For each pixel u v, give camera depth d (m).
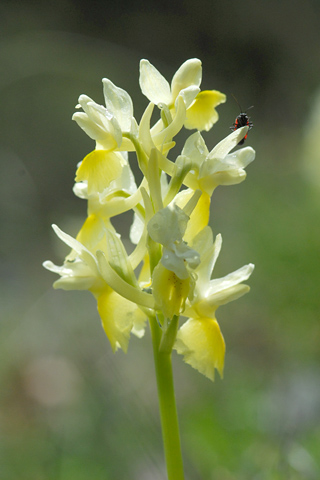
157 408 0.47
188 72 0.27
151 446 0.36
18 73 1.02
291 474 0.33
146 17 1.43
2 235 0.78
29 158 1.00
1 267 0.73
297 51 1.45
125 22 1.41
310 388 0.39
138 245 0.27
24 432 0.42
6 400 0.47
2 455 0.38
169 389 0.27
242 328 0.58
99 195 0.27
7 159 0.89
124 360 0.53
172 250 0.26
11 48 1.03
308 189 0.59
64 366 0.50
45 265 0.27
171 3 1.45
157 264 0.26
